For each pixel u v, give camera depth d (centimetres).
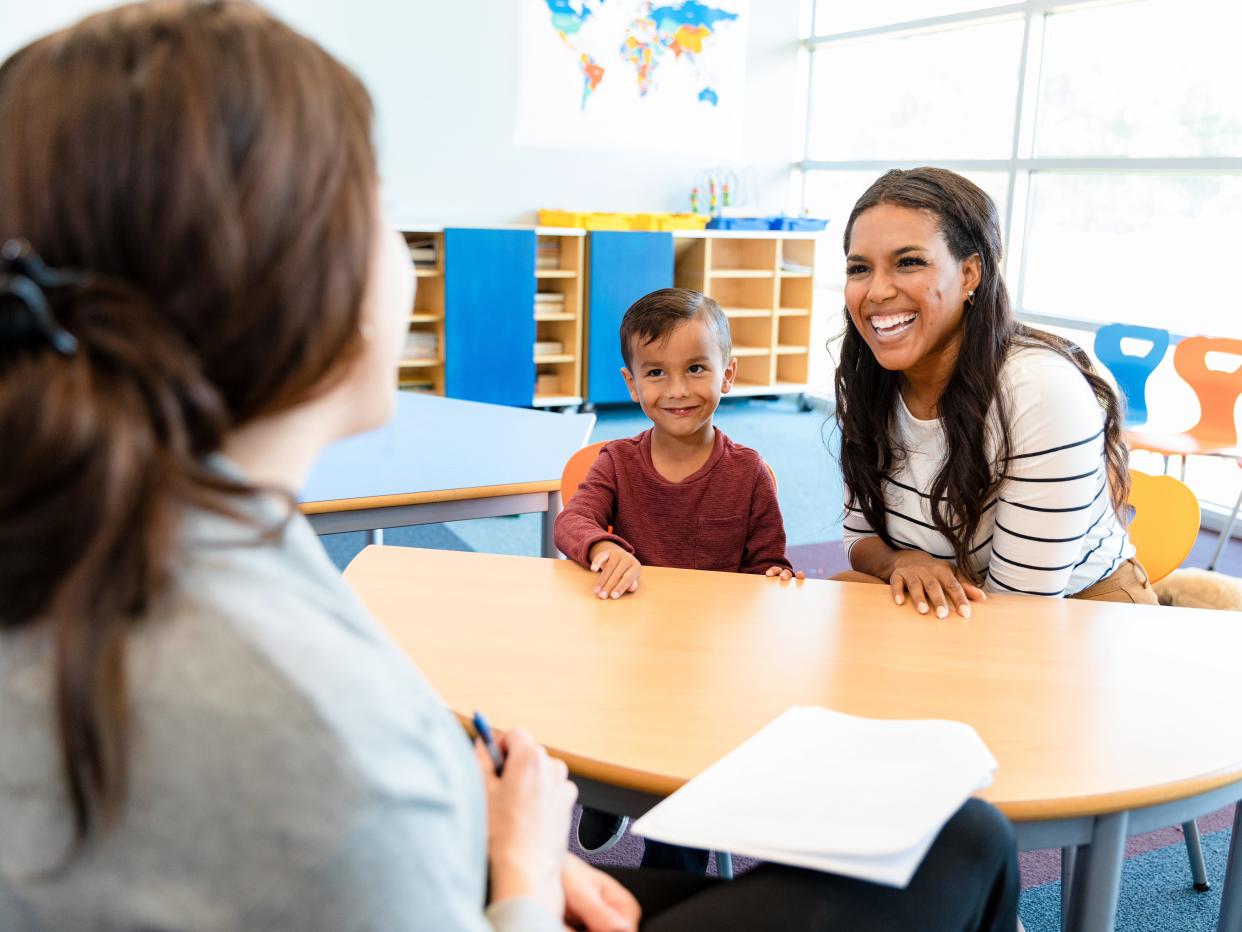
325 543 372
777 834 83
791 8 629
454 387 549
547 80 578
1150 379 439
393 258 61
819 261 645
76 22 53
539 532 391
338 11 528
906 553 168
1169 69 425
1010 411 153
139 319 47
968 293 156
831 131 629
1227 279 407
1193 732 107
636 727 106
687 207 625
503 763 84
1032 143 495
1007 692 116
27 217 49
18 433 44
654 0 591
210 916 50
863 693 115
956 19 524
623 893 88
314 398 55
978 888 86
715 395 186
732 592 148
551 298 577
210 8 53
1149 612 142
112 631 47
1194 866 188
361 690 53
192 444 50
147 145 48
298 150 50
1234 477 420
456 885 56
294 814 50
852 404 171
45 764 50
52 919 52
